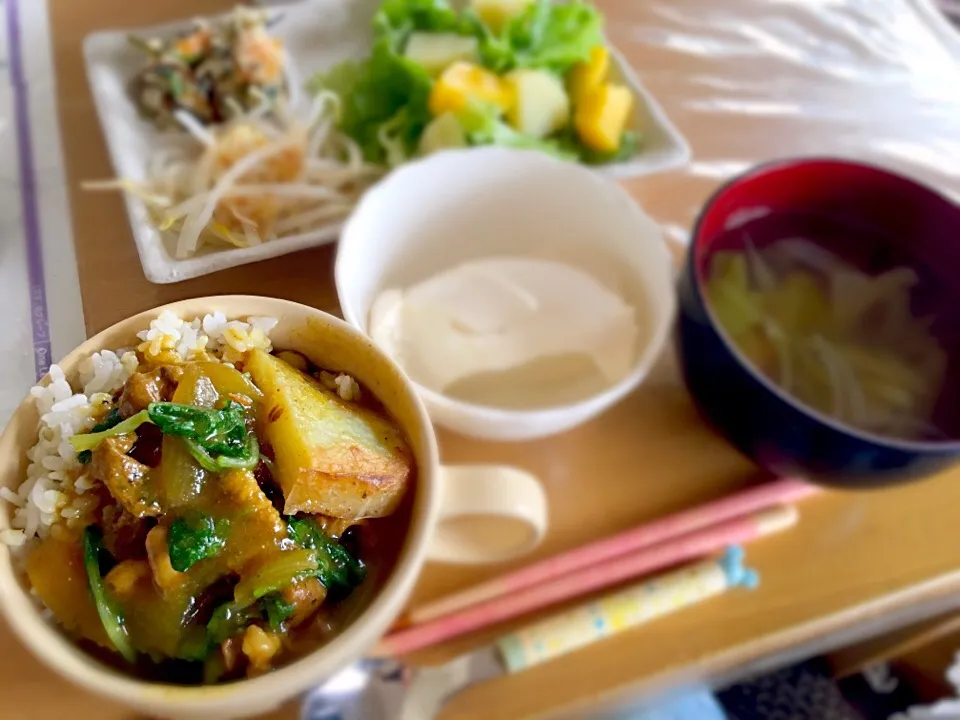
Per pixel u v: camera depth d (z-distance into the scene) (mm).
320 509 149
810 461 213
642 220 253
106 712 188
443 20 358
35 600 139
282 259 274
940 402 234
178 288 264
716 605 221
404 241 268
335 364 172
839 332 250
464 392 234
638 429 255
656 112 334
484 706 202
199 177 310
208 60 351
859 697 396
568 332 244
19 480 147
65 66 350
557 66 353
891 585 226
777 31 401
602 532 236
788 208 266
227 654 138
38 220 291
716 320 216
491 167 266
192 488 142
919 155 355
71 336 255
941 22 417
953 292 252
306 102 359
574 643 209
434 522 146
